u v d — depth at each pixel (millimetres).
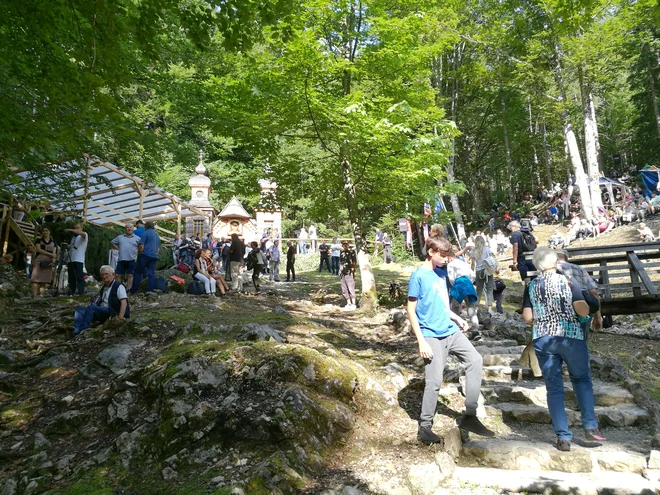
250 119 9688
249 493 3240
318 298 11555
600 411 4508
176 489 3418
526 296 4203
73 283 9758
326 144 10750
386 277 17688
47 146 5395
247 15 4414
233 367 4734
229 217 27078
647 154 35125
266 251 18172
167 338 6016
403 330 7695
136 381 4781
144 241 9648
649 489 3299
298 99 9086
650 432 4305
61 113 5055
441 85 29219
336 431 4164
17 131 5082
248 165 32594
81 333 6273
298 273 21375
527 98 31406
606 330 9195
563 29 5867
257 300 10898
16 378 5270
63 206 13172
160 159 11422
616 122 43344
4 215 11594
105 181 12984
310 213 12445
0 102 5102
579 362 3910
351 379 4793
